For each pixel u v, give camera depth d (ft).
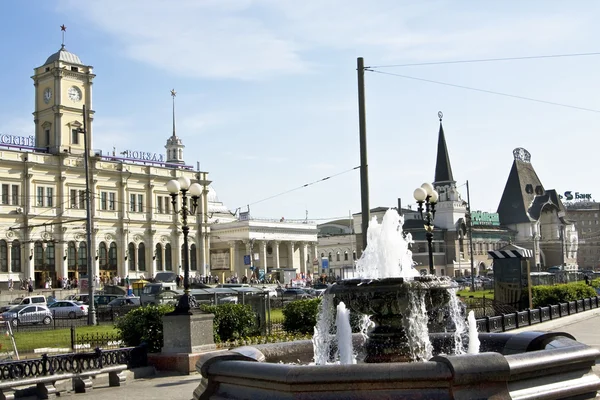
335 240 414.41
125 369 52.47
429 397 24.18
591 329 79.71
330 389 24.63
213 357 28.96
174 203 65.72
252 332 67.00
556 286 105.81
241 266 327.26
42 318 136.15
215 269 318.24
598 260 599.57
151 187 276.82
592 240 606.96
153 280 240.73
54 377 46.09
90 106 261.85
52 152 250.37
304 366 25.35
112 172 263.29
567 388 27.61
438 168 402.93
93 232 253.85
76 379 48.32
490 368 24.67
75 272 247.50
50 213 242.58
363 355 39.58
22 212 234.99
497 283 95.30
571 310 97.81
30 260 234.17
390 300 36.09
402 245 42.47
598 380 29.14
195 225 292.61
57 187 246.27
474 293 177.68
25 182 237.25
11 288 219.20
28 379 44.80
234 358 29.09
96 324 120.37
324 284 219.00
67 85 256.73
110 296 167.02
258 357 33.27
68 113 256.11
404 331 37.24
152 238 275.18
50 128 255.70
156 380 52.26
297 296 178.60
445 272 387.55
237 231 315.78
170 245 284.00
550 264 464.65
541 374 27.12
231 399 27.37
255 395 26.45
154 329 59.00
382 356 36.96
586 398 28.35
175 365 55.01
